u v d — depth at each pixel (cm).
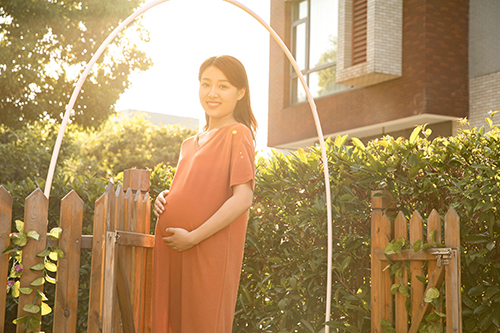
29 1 1062
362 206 296
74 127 1252
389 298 263
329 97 1128
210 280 218
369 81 1009
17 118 1095
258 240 330
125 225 240
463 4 955
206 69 239
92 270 219
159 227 232
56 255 216
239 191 222
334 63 1127
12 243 228
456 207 264
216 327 216
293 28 1243
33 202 214
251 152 228
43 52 1098
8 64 1037
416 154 274
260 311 325
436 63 934
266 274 334
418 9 945
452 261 234
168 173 394
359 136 1126
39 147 1255
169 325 229
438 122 984
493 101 900
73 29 1104
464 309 263
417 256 247
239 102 245
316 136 1155
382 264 265
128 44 1158
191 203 223
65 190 410
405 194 279
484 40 921
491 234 257
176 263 226
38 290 214
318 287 306
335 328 294
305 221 311
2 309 208
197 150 238
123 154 2083
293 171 324
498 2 898
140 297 258
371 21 961
